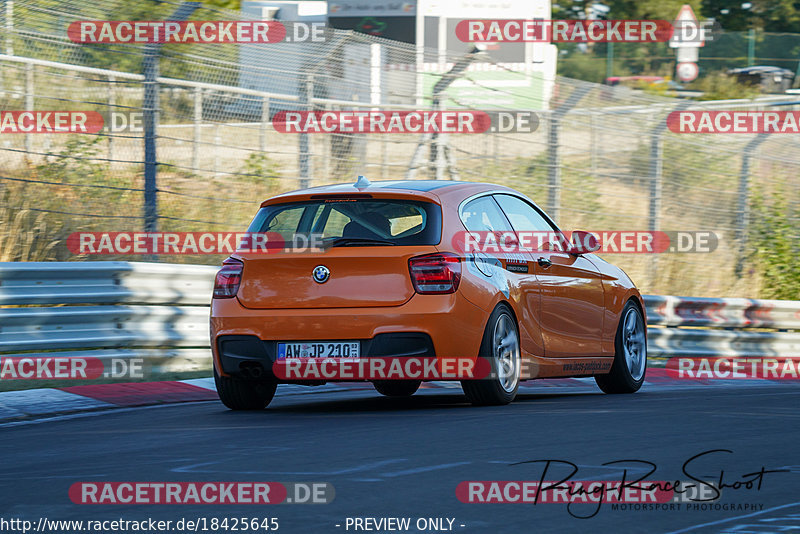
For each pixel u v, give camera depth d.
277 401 32.91
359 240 27.55
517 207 31.75
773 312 53.69
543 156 55.00
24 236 44.19
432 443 22.06
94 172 47.22
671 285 60.12
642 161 59.72
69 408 30.09
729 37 104.81
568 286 31.94
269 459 20.56
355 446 21.88
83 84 45.59
